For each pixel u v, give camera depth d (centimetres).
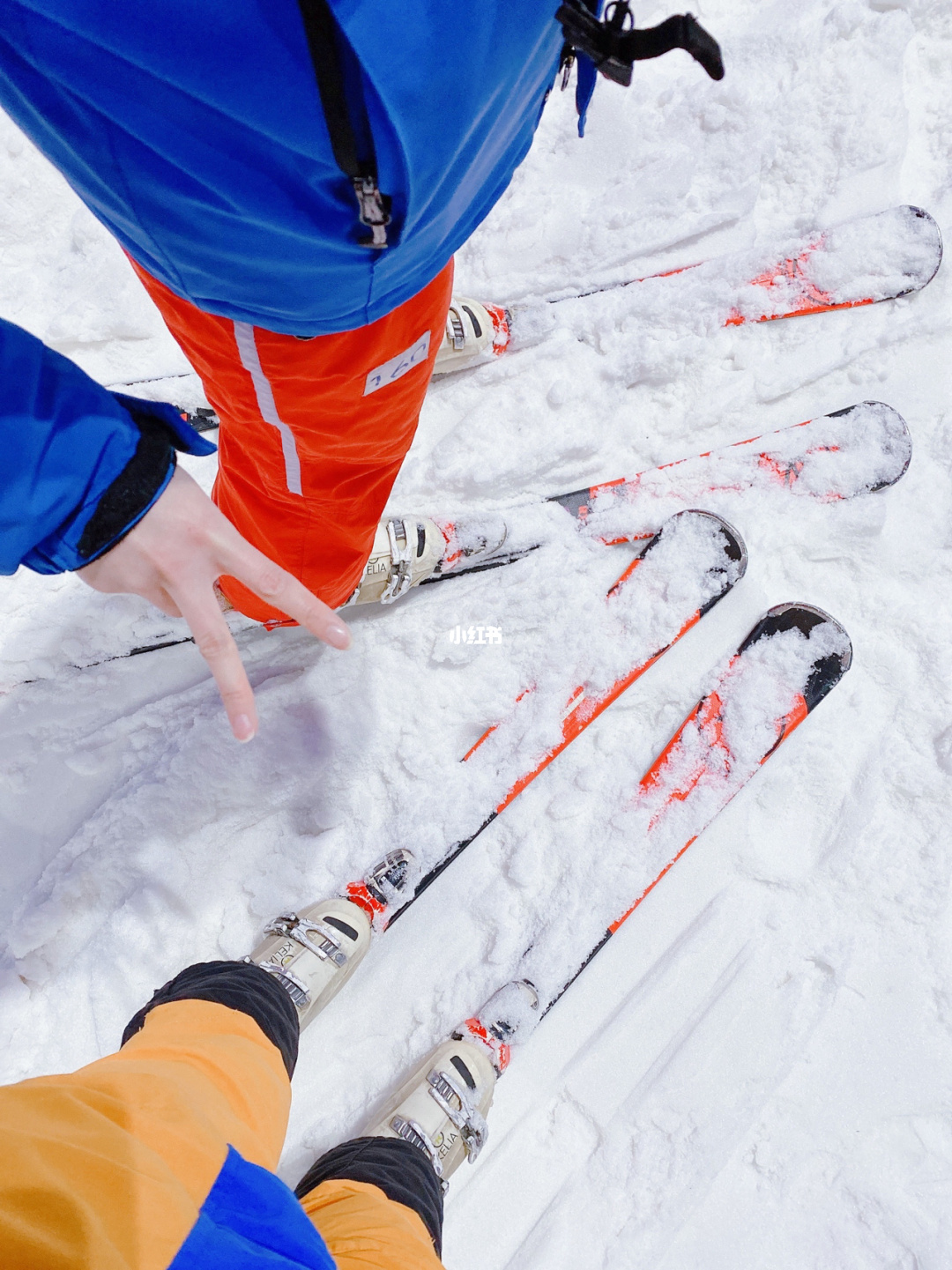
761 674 169
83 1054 155
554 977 161
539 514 176
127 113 49
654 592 171
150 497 68
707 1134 156
